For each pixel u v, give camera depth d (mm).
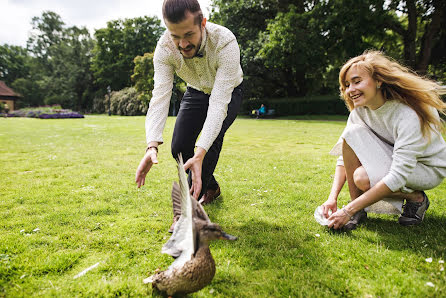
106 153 6691
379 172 2396
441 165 2371
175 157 2799
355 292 1725
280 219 2824
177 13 1889
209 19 26578
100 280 1855
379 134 2584
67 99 54750
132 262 2092
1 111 36844
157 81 2543
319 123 16047
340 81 2578
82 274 1935
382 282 1806
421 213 2576
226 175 4543
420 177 2367
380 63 2279
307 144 7957
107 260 2111
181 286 1550
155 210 3074
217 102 2285
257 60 23781
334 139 8852
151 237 2445
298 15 19969
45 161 5750
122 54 47938
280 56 21406
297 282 1834
